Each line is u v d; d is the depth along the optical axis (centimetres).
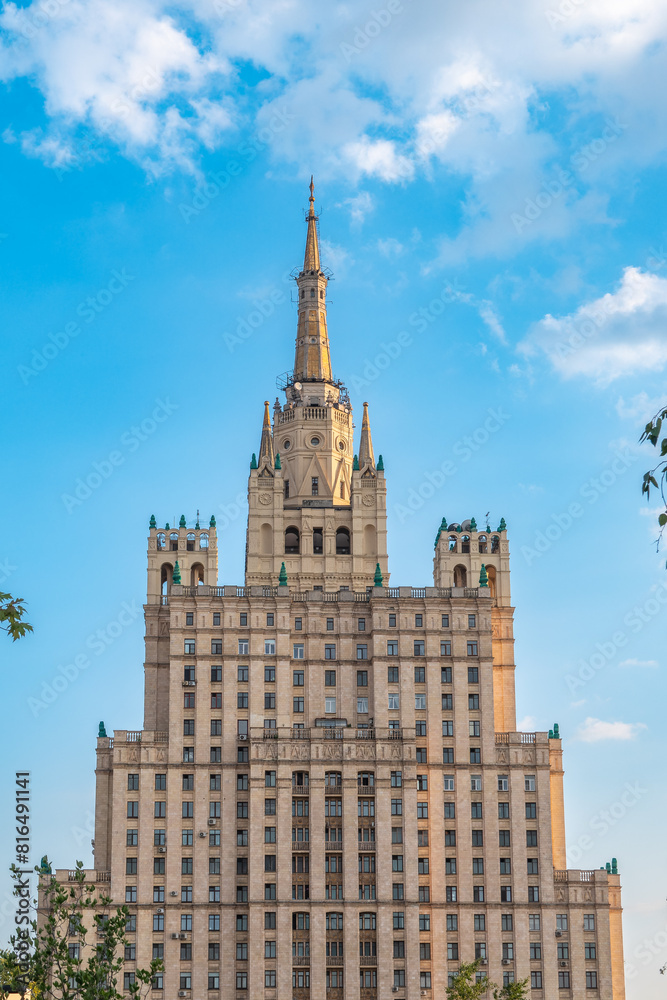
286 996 17300
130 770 18438
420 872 18375
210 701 18788
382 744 18375
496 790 18762
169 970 17638
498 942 18175
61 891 9012
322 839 17975
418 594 19525
